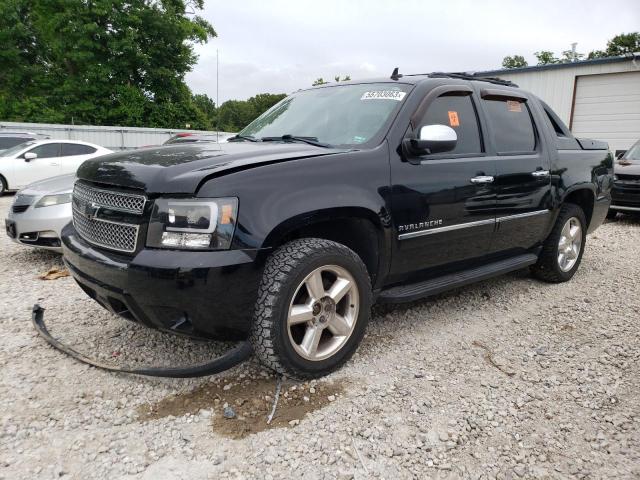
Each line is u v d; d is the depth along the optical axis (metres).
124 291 2.67
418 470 2.27
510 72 16.55
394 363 3.24
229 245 2.57
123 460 2.29
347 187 2.99
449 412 2.71
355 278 3.04
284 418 2.62
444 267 3.76
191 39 36.38
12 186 12.57
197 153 3.01
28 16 33.97
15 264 5.54
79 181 3.29
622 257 6.29
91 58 31.78
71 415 2.62
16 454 2.31
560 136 4.99
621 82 14.63
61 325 3.77
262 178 2.71
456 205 3.61
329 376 3.04
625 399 2.87
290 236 3.03
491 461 2.34
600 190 5.25
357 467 2.28
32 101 32.31
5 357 3.23
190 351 3.35
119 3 31.81
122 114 32.75
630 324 3.96
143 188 2.65
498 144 4.11
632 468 2.31
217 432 2.50
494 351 3.46
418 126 3.47
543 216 4.48
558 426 2.61
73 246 3.06
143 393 2.84
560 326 3.92
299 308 2.84
